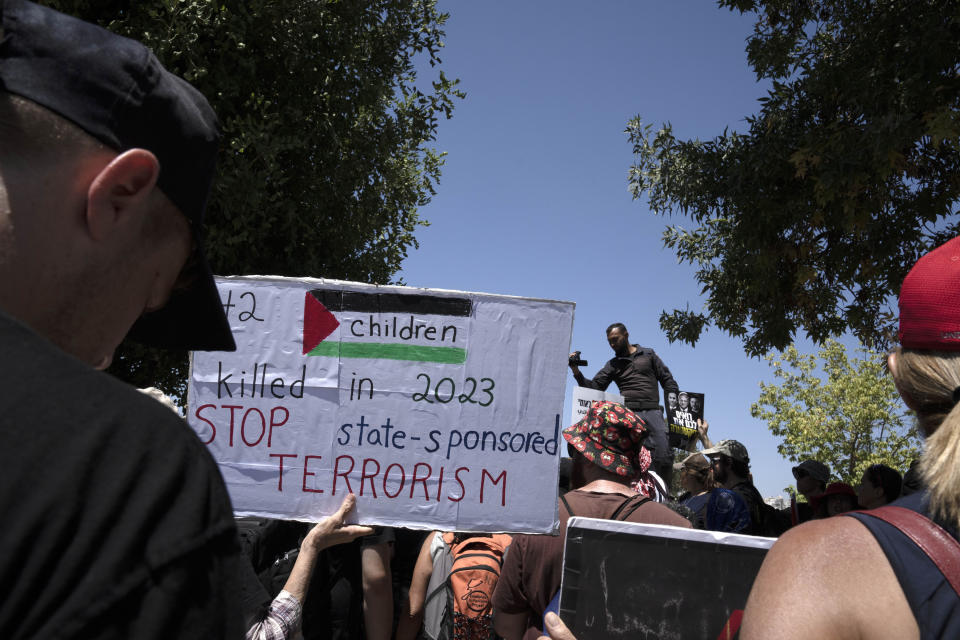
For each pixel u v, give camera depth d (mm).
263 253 7996
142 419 508
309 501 2408
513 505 2402
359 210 9227
